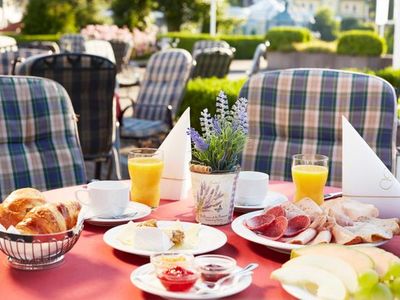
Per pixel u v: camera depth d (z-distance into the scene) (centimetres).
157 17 2091
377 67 1425
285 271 119
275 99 248
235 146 162
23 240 127
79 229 134
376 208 165
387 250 146
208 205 163
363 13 1841
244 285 118
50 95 237
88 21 1916
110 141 408
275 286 123
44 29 1869
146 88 575
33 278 126
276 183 210
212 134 162
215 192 162
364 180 172
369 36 1429
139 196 178
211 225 164
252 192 178
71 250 143
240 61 1895
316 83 244
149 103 568
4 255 138
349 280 114
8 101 229
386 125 238
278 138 249
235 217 174
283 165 244
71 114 240
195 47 913
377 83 239
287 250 138
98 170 427
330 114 242
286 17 1681
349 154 172
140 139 505
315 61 1548
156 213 174
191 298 112
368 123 239
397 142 315
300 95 245
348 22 1858
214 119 162
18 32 1919
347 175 173
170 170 188
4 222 135
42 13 1862
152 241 137
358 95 240
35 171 228
